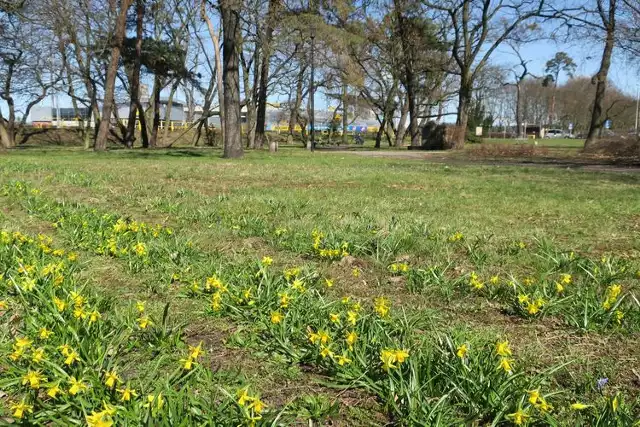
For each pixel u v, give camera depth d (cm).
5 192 839
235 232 581
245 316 325
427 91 4566
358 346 268
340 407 233
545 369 254
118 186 1027
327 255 471
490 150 2689
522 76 4216
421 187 1112
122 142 4153
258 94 3822
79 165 1545
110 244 464
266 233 574
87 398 220
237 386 245
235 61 2086
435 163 2064
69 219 596
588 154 2753
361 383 244
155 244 478
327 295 378
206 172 1395
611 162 2191
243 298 338
